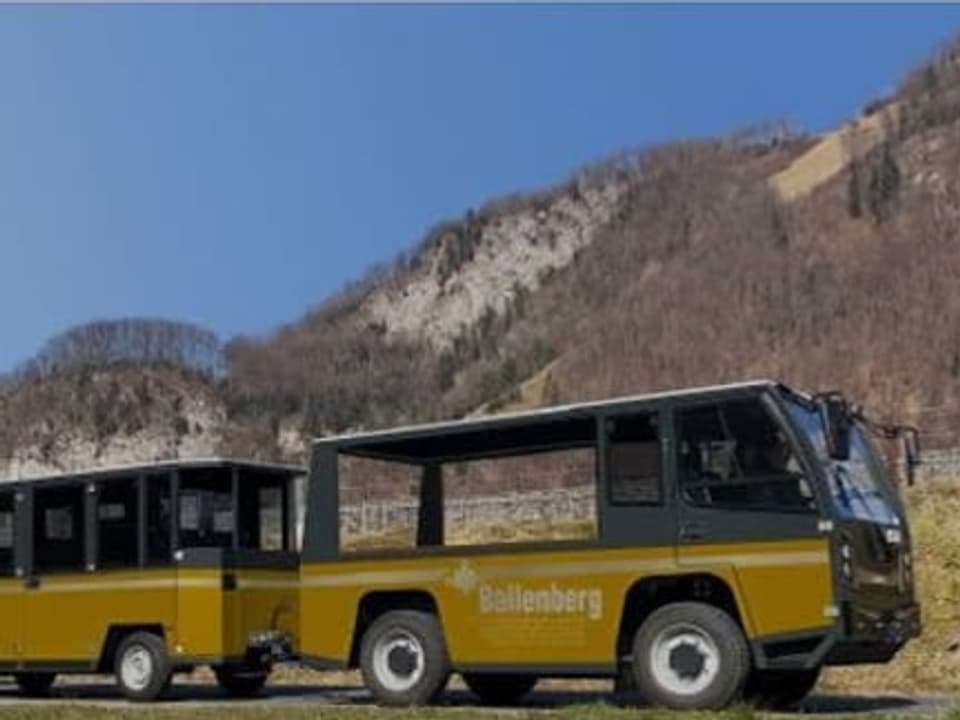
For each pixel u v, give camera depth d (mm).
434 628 15008
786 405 13242
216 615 17484
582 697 16500
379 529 16203
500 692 15961
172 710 14352
